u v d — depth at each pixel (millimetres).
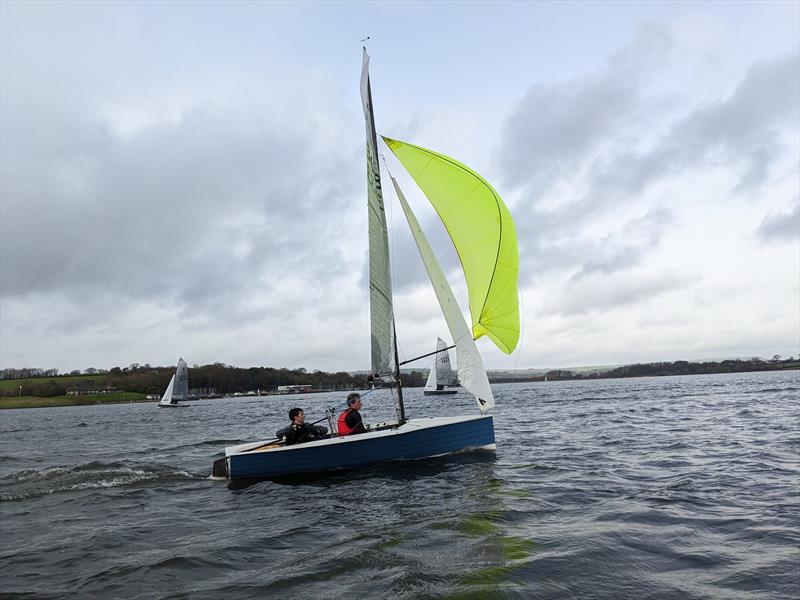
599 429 17297
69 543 6332
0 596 4625
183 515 7660
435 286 11305
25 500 9055
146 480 10625
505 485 8492
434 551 5363
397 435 10102
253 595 4441
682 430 16016
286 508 7746
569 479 8859
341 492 8531
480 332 11086
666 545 5301
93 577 5074
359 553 5414
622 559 4941
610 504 7082
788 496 7102
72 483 10477
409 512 7066
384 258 11016
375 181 11211
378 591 4391
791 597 4023
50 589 4781
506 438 15336
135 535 6621
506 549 5328
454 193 11203
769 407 23812
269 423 28984
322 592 4430
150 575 5066
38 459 15133
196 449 16500
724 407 25156
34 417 59500
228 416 39750
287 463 9773
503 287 10914
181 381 71562
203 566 5273
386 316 10859
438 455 10547
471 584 4449
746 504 6793
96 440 21797
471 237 11141
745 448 11711
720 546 5227
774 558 4812
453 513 6875
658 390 51250
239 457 9836
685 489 7816
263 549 5793
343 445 9820
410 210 11422
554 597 4148
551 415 24531
